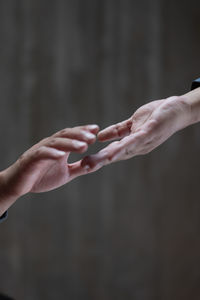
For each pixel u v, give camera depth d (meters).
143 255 5.00
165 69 5.06
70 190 4.86
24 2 4.77
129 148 0.78
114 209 4.94
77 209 4.88
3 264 4.70
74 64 4.87
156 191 5.04
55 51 4.83
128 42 4.99
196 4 5.14
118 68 4.96
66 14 4.86
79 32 4.89
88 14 4.91
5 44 4.73
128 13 4.99
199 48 5.16
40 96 4.79
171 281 5.05
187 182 5.12
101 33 4.94
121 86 4.96
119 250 4.95
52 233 4.82
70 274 4.85
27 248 4.76
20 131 4.75
